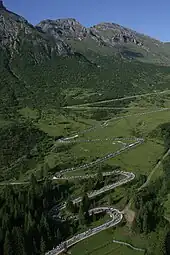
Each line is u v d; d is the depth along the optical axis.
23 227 184.75
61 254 177.88
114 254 177.12
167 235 180.25
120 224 197.12
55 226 196.25
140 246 180.62
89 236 190.00
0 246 174.75
